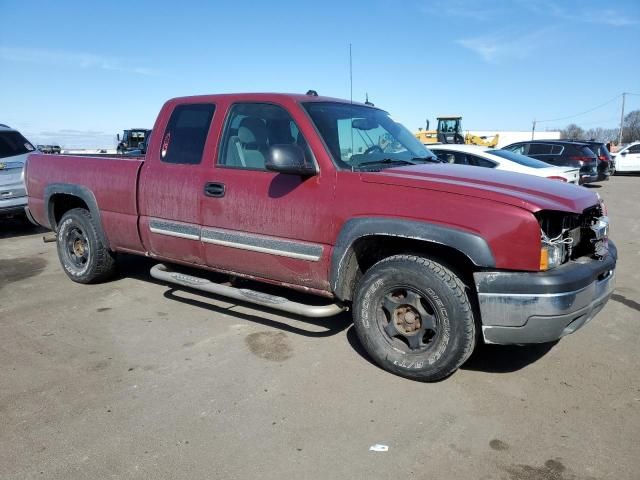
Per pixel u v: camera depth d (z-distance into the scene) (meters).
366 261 3.92
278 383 3.53
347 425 3.04
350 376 3.62
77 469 2.66
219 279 5.27
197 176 4.37
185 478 2.59
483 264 3.14
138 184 4.80
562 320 3.14
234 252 4.22
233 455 2.77
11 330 4.48
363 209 3.52
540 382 3.55
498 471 2.64
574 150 17.23
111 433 2.96
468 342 3.30
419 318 3.47
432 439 2.90
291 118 3.99
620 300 5.32
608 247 3.80
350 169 3.72
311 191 3.75
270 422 3.07
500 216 3.12
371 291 3.60
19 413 3.17
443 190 3.32
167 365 3.80
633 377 3.63
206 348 4.09
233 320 4.67
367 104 4.90
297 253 3.84
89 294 5.44
